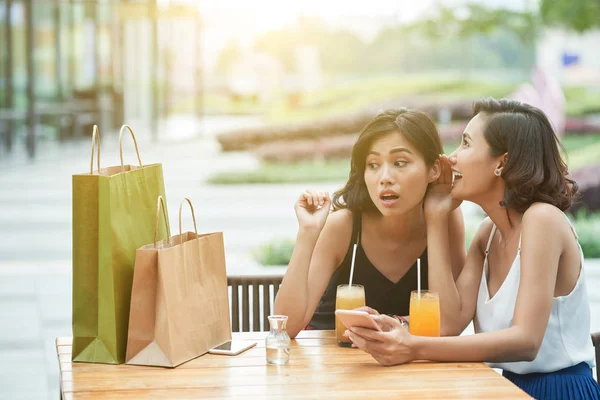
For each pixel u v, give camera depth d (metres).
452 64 48.12
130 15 31.88
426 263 4.20
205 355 3.59
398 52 45.09
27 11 25.84
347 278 4.25
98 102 29.92
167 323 3.39
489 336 3.48
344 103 36.16
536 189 3.71
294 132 28.56
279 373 3.34
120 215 3.46
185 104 35.16
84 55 29.08
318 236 3.94
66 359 3.54
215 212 15.71
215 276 3.70
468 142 3.81
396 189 3.82
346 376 3.30
